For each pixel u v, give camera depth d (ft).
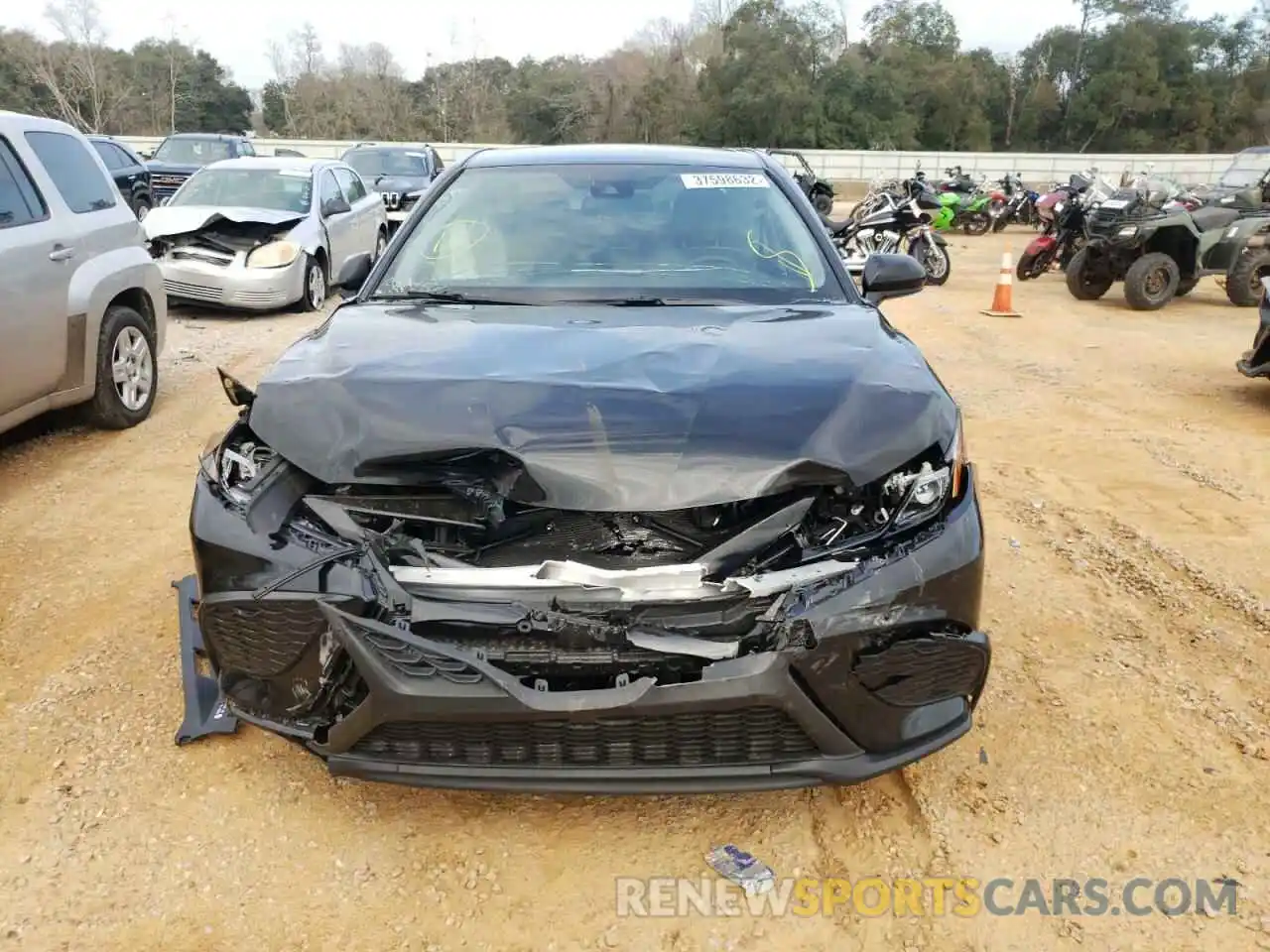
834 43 171.73
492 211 12.50
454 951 7.48
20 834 8.49
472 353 9.23
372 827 8.68
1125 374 26.35
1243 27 189.47
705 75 171.32
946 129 177.17
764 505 7.91
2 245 15.85
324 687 7.82
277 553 7.88
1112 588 13.35
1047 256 45.21
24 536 14.47
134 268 19.42
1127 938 7.59
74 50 170.71
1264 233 38.47
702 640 7.43
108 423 19.33
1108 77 183.21
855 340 9.80
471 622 7.44
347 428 8.05
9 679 10.75
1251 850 8.52
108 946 7.44
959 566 8.00
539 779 7.59
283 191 35.53
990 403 23.11
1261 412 22.50
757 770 7.67
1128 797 9.16
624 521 7.99
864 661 7.71
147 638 11.60
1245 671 11.32
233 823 8.69
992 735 10.06
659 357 9.12
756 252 11.96
